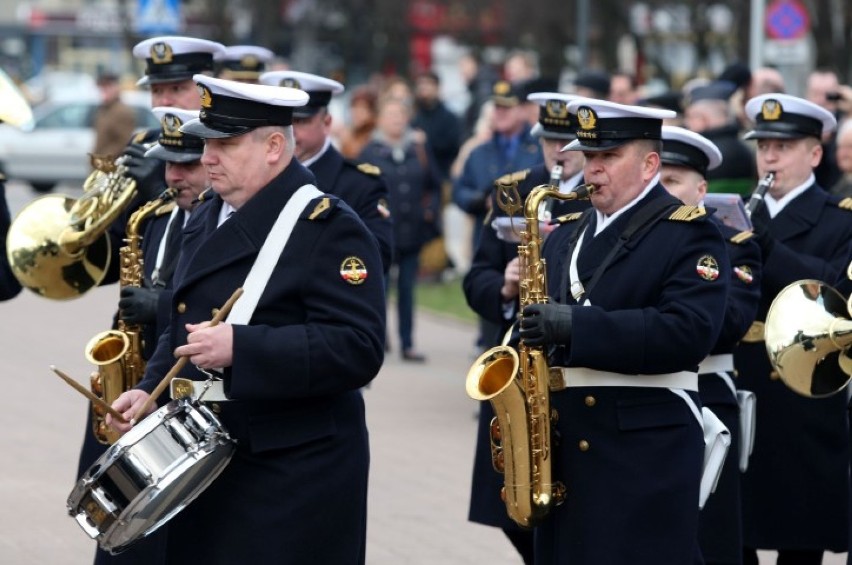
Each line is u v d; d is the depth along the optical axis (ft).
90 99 130.21
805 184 32.68
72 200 29.81
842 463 32.27
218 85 22.89
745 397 29.86
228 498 23.30
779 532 32.19
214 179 23.39
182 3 189.98
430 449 44.55
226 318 23.09
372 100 71.72
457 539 35.65
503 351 24.76
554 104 31.40
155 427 22.25
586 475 24.38
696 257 24.32
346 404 23.98
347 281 23.27
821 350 25.48
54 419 47.52
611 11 143.33
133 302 26.78
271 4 190.29
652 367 23.88
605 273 24.67
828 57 101.91
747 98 48.44
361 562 24.39
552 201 31.22
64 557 33.50
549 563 24.99
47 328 65.77
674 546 24.08
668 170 29.01
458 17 187.42
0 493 38.63
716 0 133.28
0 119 28.35
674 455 24.34
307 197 23.48
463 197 54.65
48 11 234.99
